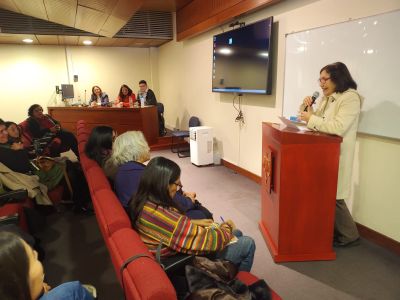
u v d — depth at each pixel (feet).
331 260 7.58
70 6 15.16
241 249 5.45
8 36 21.35
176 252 4.50
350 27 8.45
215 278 4.02
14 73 25.34
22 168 9.95
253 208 10.87
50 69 26.21
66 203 10.93
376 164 8.20
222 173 15.20
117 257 3.54
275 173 7.48
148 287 2.80
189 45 20.24
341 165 7.57
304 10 10.17
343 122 7.11
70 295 2.80
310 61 9.99
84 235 9.09
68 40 23.72
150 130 20.48
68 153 19.19
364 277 6.97
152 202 4.57
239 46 13.41
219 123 17.01
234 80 14.17
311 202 7.17
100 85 27.76
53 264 7.68
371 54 7.94
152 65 28.50
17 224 6.75
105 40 23.58
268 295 4.27
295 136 6.71
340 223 8.04
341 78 7.57
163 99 28.12
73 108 21.35
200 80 19.04
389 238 8.06
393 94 7.52
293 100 10.97
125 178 6.25
